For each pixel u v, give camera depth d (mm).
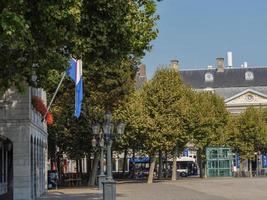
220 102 75375
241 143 77750
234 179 65250
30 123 30391
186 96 64562
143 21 22016
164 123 57906
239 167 82438
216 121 71562
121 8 19125
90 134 52594
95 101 45656
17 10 13930
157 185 50406
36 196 34125
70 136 54156
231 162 76938
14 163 29859
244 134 77500
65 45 17781
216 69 127562
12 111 29922
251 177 73875
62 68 16922
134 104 56188
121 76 44156
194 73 127312
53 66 16547
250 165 78812
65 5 15164
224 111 74938
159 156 65250
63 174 62281
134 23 21359
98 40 19344
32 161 31812
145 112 58219
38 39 15562
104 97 45281
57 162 60125
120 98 46250
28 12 14711
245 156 77875
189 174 92250
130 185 51000
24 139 29969
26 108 29969
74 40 17484
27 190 29906
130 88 46344
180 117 59594
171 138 58750
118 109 54531
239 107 112750
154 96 58656
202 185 49438
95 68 26547
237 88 123000
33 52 15758
